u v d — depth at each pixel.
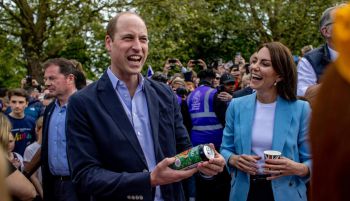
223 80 6.08
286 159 2.81
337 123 0.68
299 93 3.59
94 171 2.22
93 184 2.18
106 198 2.25
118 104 2.34
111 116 2.31
